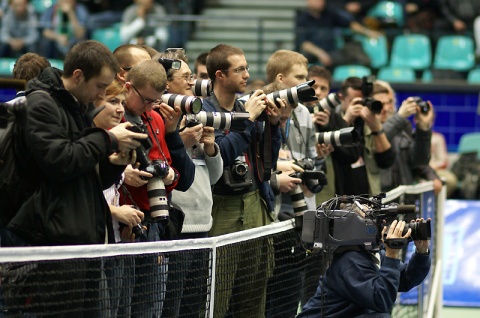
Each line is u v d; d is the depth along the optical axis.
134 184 12.27
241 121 14.23
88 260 10.21
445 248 26.73
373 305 12.98
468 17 36.78
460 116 35.75
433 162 33.59
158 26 33.62
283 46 34.59
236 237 12.93
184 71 14.44
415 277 13.85
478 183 32.41
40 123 10.60
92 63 10.96
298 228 14.91
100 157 10.88
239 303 13.20
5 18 33.50
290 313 14.80
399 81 35.66
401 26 36.97
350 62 34.78
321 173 16.48
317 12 35.19
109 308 10.60
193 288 12.01
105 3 34.69
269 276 13.93
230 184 14.89
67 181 10.81
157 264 11.30
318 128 19.17
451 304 26.38
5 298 9.45
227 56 15.27
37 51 33.50
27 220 10.66
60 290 9.92
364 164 19.77
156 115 13.20
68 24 33.56
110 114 11.95
